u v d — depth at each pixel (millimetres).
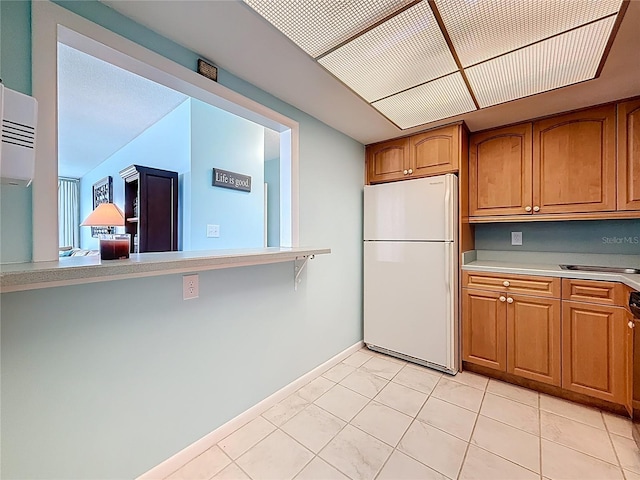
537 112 2191
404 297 2637
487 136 2529
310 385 2268
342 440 1654
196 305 1566
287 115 2090
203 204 2807
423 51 1458
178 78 1431
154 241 2701
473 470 1436
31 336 1049
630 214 1951
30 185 1032
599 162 2061
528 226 2631
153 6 1190
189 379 1538
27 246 1033
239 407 1787
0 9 972
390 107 2115
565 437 1660
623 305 1804
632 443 1599
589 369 1932
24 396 1041
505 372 2279
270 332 1995
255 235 3305
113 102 2777
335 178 2615
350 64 1581
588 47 1413
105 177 4793
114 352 1263
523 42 1384
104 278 1030
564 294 2023
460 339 2482
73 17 1103
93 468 1210
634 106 1941
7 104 813
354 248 2900
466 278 2441
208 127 2850
